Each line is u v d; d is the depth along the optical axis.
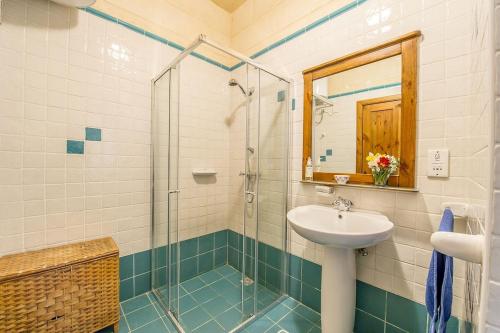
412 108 1.15
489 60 0.33
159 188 1.75
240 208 2.08
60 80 1.39
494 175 0.31
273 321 1.50
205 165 2.06
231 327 1.43
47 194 1.36
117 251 1.36
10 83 1.24
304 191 1.66
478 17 0.67
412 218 1.17
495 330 0.32
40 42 1.32
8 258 1.21
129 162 1.68
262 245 1.77
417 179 1.16
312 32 1.60
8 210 1.25
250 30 2.08
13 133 1.25
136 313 1.55
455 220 1.04
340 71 1.44
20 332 1.08
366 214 1.26
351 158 1.42
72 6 1.38
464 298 0.91
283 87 1.77
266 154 1.76
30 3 1.29
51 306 1.15
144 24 1.72
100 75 1.53
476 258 0.38
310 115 1.60
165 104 1.64
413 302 1.18
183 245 1.93
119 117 1.62
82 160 1.48
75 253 1.29
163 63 1.83
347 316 1.24
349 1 1.41
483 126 0.50
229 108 2.22
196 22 2.03
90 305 1.27
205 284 1.92
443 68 1.07
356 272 1.39
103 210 1.57
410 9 1.17
